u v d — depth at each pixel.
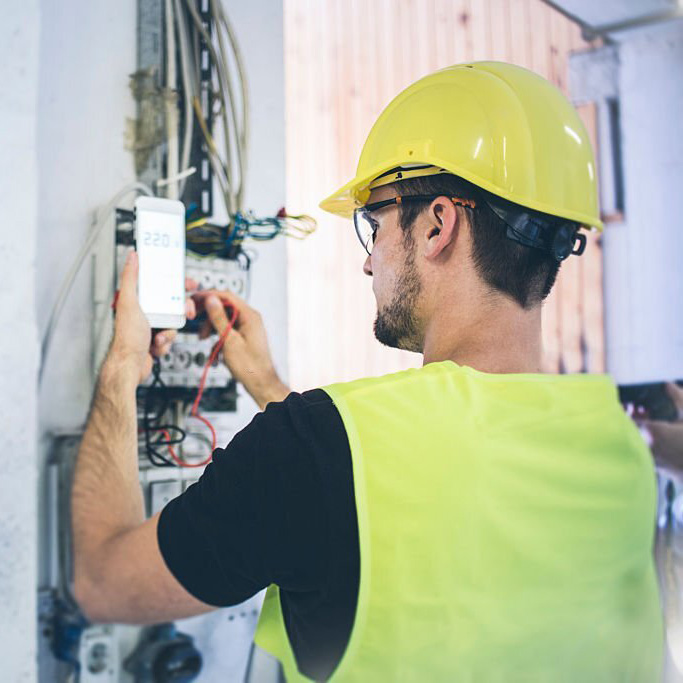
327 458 0.62
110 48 1.24
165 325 1.10
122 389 0.96
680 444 1.75
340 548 0.61
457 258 0.79
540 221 0.79
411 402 0.67
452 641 0.64
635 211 2.68
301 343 1.70
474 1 2.13
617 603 0.77
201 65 1.33
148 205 1.10
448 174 0.80
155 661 1.19
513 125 0.81
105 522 0.85
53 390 1.15
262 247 1.46
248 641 1.39
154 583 0.68
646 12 2.44
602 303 2.58
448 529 0.63
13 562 1.00
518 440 0.69
